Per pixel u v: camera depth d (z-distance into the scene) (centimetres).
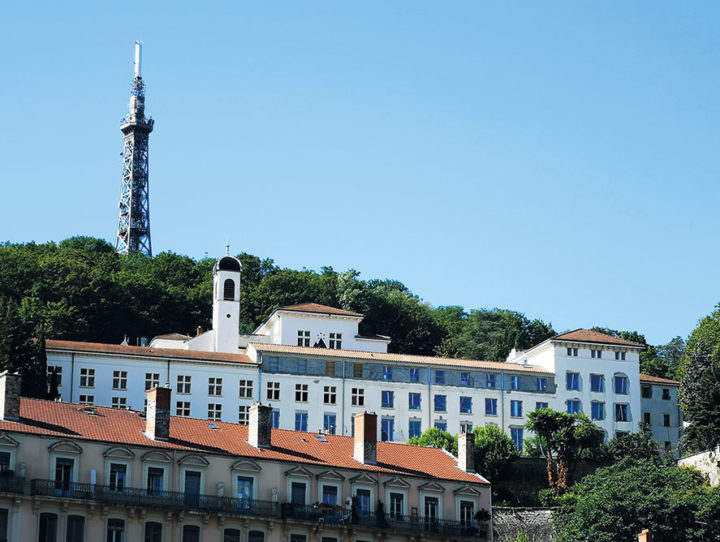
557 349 15138
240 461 8838
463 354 19488
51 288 17712
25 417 8512
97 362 13075
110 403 13012
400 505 9262
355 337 15550
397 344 19762
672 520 10238
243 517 8681
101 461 8462
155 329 18575
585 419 13538
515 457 12888
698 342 15012
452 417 14362
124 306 18300
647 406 15725
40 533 8112
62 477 8325
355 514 9044
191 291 19712
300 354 13938
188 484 8669
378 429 14038
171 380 13288
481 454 12744
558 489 12544
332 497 9069
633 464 11650
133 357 13188
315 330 15425
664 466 12338
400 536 9138
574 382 15075
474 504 9488
